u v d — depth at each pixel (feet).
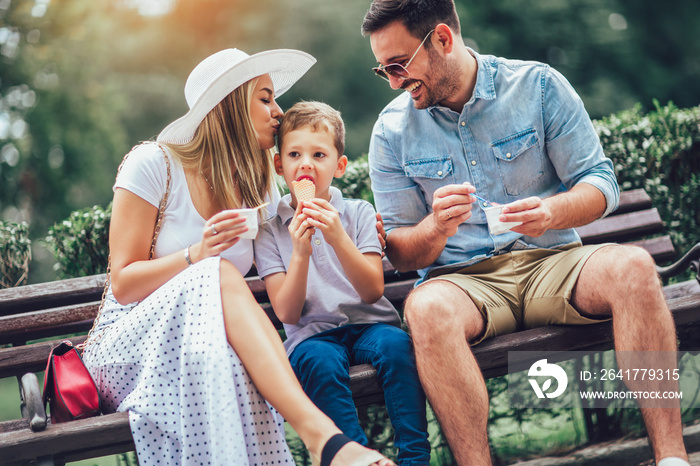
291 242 9.27
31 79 44.70
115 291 8.38
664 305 8.26
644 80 49.80
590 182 9.48
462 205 8.84
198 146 8.93
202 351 7.42
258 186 9.32
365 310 9.30
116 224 8.51
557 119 9.81
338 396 8.08
